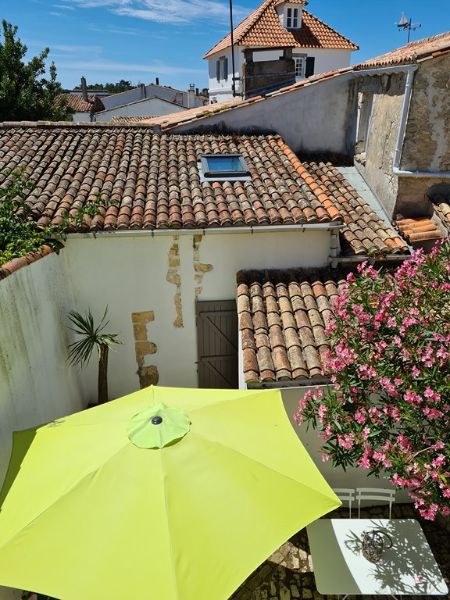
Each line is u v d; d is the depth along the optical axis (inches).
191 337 298.2
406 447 164.7
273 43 924.6
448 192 297.3
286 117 378.9
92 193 281.1
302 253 278.1
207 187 296.0
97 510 132.9
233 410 178.5
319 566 181.3
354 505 243.0
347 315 196.1
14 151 327.6
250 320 249.0
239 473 146.1
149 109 1350.9
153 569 118.3
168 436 153.6
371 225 300.2
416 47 347.3
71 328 277.7
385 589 172.7
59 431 171.5
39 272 233.0
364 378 182.1
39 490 143.2
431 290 176.1
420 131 281.9
